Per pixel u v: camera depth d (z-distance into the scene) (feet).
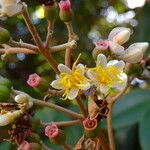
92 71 0.48
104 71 0.49
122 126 0.72
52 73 0.97
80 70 0.48
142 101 0.74
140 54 0.51
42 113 0.69
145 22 0.90
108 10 1.12
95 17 1.09
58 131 0.49
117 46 0.49
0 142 0.69
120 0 1.13
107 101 0.50
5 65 0.98
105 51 0.50
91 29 1.10
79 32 1.03
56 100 0.77
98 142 0.51
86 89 0.47
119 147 0.78
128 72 0.53
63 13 0.51
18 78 0.98
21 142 0.49
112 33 0.51
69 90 0.48
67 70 0.48
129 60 0.51
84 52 0.97
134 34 0.98
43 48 0.49
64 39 0.94
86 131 0.48
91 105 0.48
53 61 0.49
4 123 0.48
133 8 1.01
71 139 0.67
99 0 1.09
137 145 0.78
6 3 0.47
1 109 0.49
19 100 0.49
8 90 0.50
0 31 0.48
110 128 0.54
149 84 0.94
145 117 0.69
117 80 0.49
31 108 0.50
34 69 0.99
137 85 0.89
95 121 0.48
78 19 1.05
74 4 1.04
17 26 0.90
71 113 0.51
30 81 0.49
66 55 0.50
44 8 0.49
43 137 0.64
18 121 0.49
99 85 0.48
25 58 0.99
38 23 0.88
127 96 0.74
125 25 1.10
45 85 0.49
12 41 0.49
